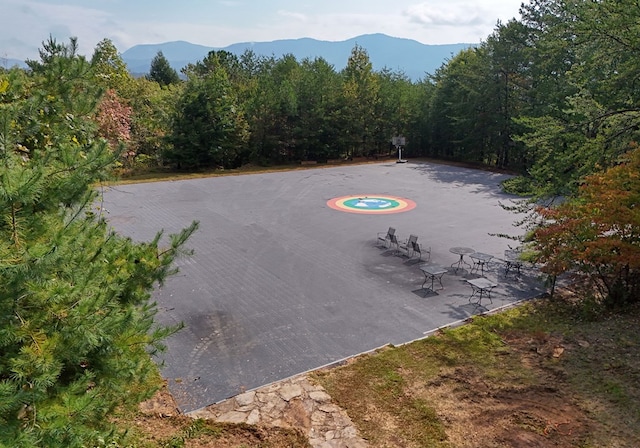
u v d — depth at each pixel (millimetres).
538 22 29812
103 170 4566
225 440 6508
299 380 8094
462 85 34188
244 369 8461
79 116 5641
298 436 6582
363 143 40469
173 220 19062
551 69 26844
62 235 3725
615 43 11680
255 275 13141
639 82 11953
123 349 4496
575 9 13164
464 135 36719
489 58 32750
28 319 3729
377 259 14594
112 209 20781
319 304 11266
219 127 33531
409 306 11180
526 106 30922
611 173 10094
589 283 11930
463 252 13758
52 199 3949
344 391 7730
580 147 12180
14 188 3285
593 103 12195
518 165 33969
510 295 11820
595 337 9195
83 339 3846
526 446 6281
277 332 9875
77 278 4008
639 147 10273
